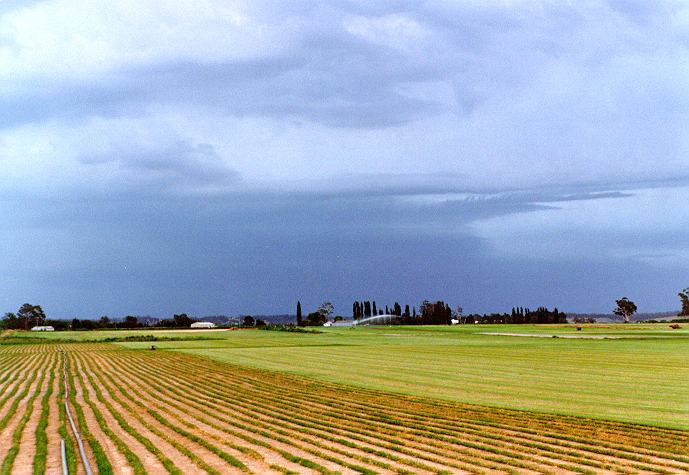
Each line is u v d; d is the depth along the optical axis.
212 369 56.69
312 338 110.88
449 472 19.44
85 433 26.56
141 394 39.75
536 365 53.94
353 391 39.34
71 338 124.44
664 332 114.94
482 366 53.94
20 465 21.08
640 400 33.84
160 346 94.19
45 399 38.00
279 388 41.66
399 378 46.06
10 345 107.62
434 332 130.50
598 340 90.50
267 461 20.98
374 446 23.27
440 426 27.06
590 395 35.84
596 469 19.80
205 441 24.33
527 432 25.64
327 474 19.27
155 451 22.69
